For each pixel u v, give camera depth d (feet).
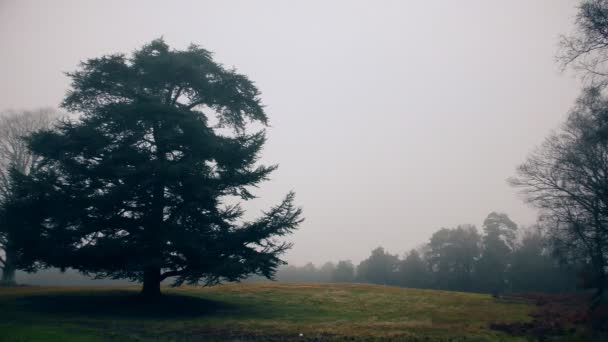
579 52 50.78
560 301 85.97
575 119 83.25
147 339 51.65
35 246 65.67
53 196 66.95
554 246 99.09
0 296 80.84
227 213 73.87
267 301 84.89
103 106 75.41
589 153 83.76
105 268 68.44
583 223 84.17
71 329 54.44
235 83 83.76
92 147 70.59
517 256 238.27
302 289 101.65
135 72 79.05
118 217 69.41
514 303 85.10
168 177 68.03
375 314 73.41
